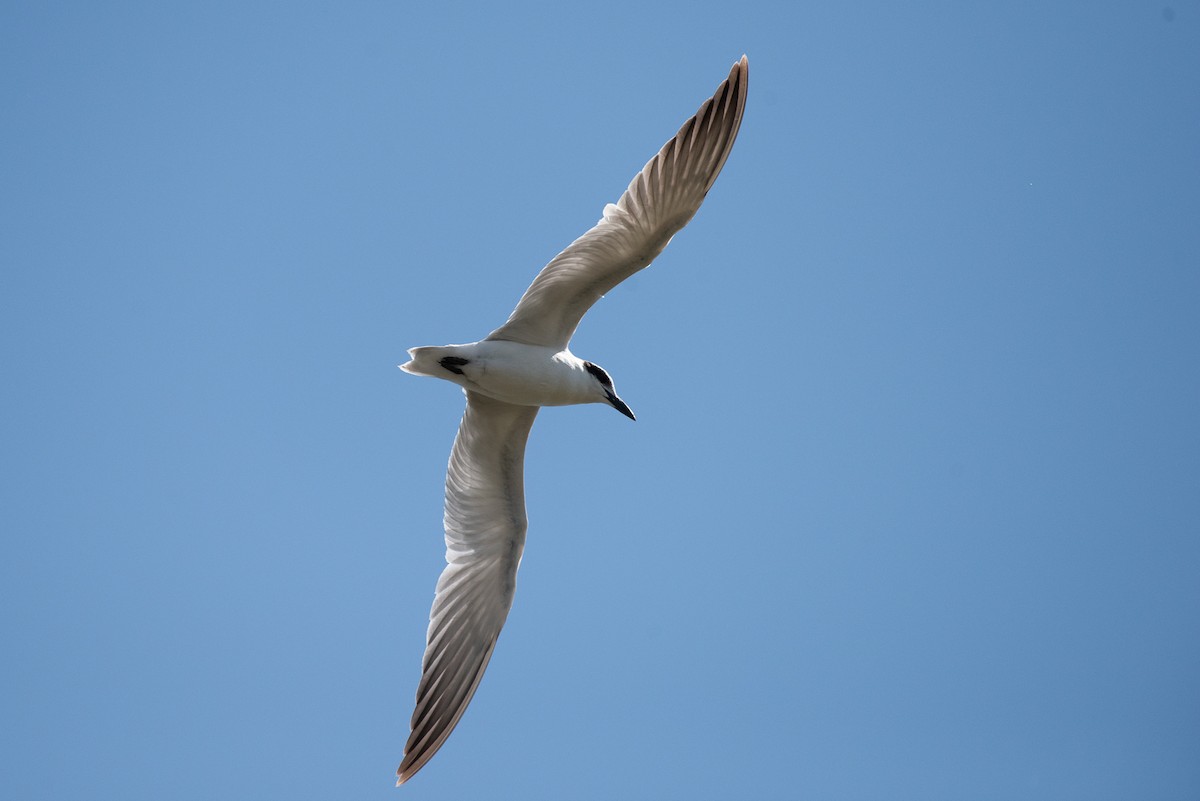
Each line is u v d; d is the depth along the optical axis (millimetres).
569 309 14680
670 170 13508
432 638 16000
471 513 16391
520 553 16438
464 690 16141
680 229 13922
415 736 15695
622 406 15062
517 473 16172
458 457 16141
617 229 13789
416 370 14703
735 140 13641
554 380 14531
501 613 16406
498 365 14367
